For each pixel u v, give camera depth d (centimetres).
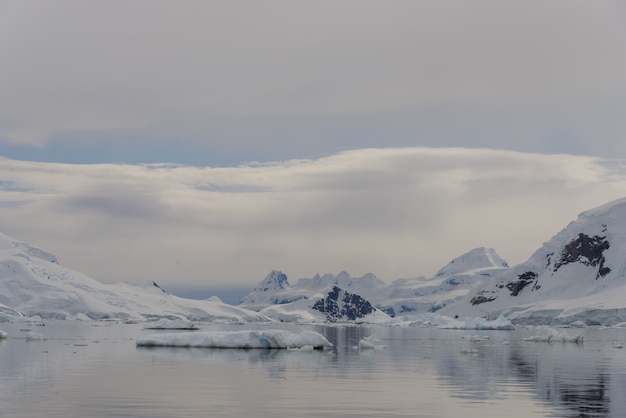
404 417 3462
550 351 8856
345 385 4691
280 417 3422
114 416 3406
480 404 3881
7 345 9031
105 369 5669
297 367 5988
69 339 11056
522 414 3559
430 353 8250
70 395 4084
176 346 8638
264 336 8456
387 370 5828
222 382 4781
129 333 14312
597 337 14538
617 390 4503
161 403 3806
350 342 11444
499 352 8600
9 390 4297
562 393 4347
